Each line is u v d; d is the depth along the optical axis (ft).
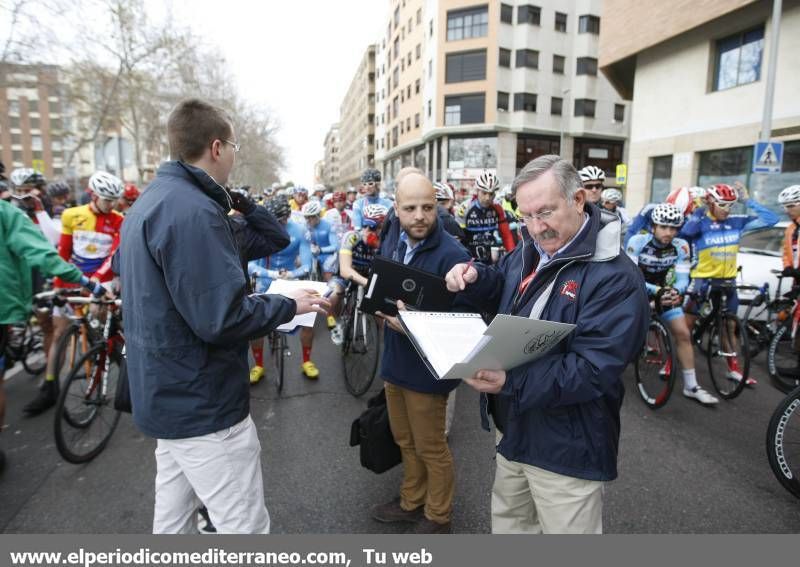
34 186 15.42
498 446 5.59
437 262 7.62
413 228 7.52
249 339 5.24
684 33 44.14
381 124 188.85
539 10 112.27
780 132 35.99
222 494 5.53
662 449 10.85
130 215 5.18
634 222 14.60
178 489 6.02
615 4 51.03
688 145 44.52
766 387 14.83
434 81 118.62
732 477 9.68
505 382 4.79
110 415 11.27
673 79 45.96
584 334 4.70
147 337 5.04
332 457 10.47
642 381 13.78
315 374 15.40
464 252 7.75
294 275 15.21
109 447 10.86
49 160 146.20
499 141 114.83
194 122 5.46
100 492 9.09
